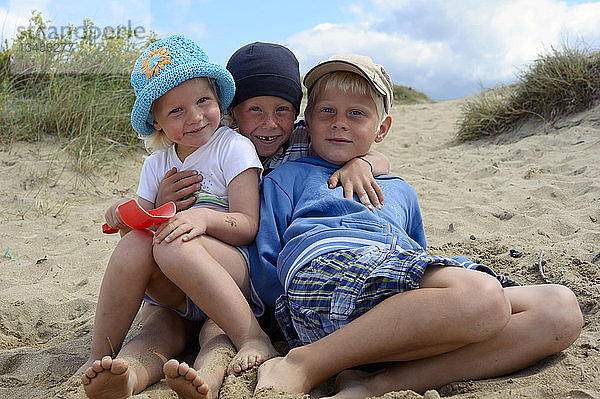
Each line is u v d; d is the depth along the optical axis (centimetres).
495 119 698
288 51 259
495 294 170
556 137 600
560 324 183
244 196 224
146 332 209
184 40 232
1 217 431
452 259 192
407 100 1582
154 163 245
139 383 182
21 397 200
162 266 196
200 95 224
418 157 661
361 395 174
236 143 231
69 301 291
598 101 641
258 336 196
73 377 192
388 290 179
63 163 523
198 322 235
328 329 190
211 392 175
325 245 200
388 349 174
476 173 537
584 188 430
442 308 168
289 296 201
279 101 247
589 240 320
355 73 233
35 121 567
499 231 366
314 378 176
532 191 442
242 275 215
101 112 588
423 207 430
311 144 255
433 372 180
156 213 201
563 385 171
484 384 176
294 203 228
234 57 257
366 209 218
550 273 275
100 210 456
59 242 390
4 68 648
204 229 204
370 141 240
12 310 283
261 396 163
